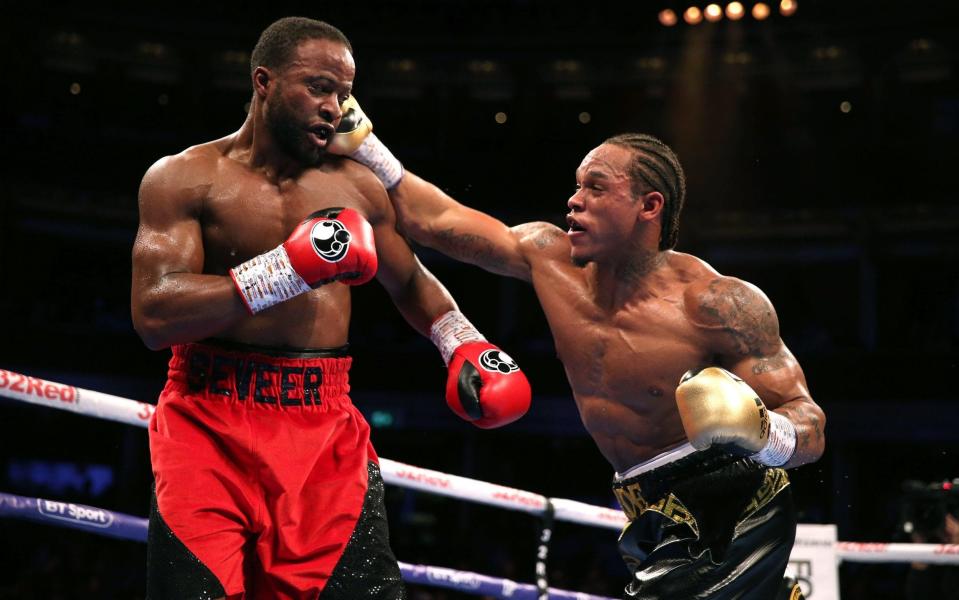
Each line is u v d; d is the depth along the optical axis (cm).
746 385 229
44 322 1616
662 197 261
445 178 1928
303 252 212
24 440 1567
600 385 267
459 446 1712
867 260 1800
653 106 2025
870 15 1864
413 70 2102
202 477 216
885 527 1453
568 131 2048
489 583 372
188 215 226
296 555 219
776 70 1967
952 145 1744
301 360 232
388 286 271
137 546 1164
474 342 264
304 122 229
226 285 212
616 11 2028
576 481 1708
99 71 1977
